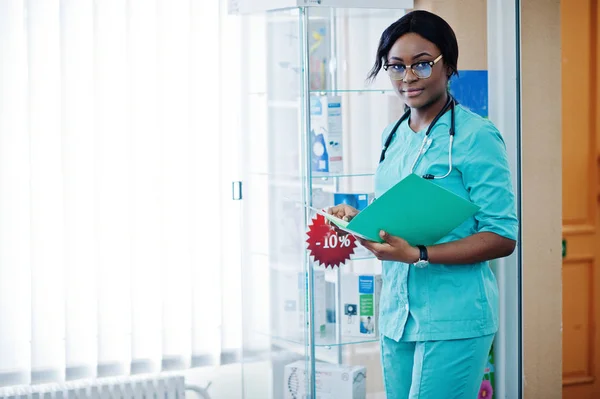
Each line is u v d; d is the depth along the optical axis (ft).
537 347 12.78
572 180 13.94
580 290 14.12
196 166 11.81
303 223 10.53
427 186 7.25
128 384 11.53
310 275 10.50
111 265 11.39
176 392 11.76
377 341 10.98
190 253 11.77
